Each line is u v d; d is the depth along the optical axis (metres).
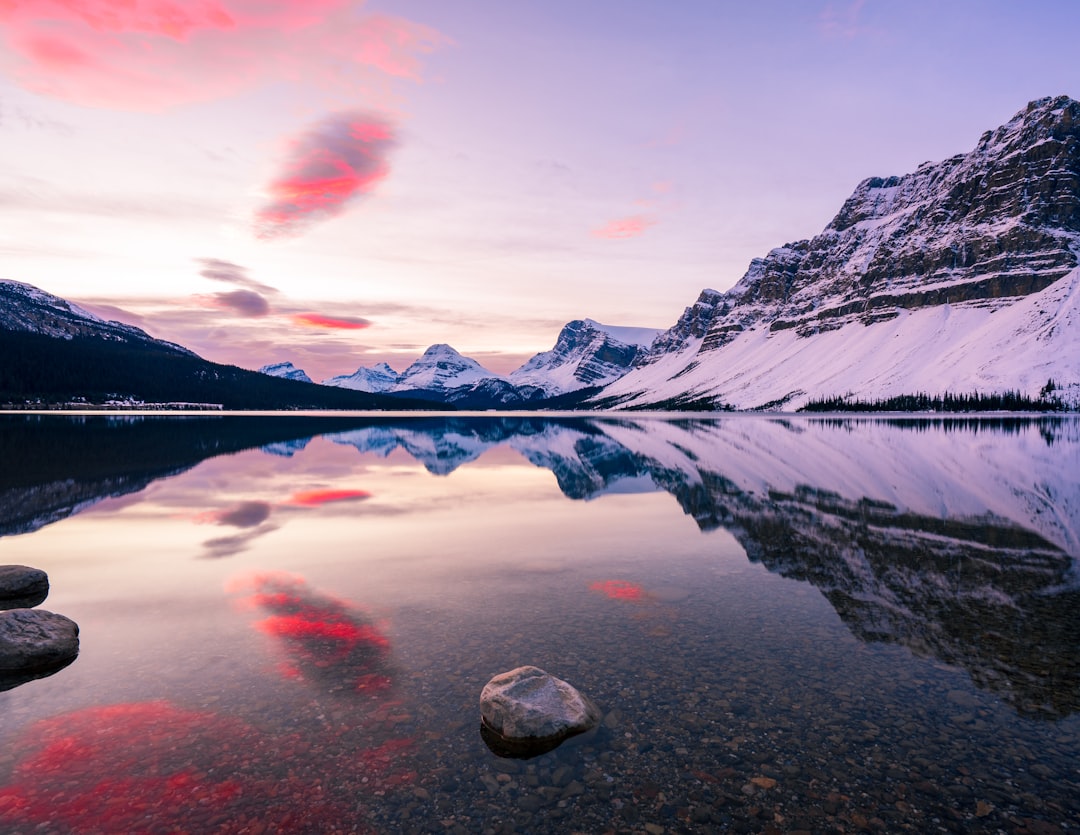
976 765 8.94
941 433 103.50
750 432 113.19
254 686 11.52
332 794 8.47
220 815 8.04
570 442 88.12
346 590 17.22
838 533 24.94
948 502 32.72
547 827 7.82
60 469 46.31
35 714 10.51
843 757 9.18
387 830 7.79
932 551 21.92
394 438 97.06
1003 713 10.36
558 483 41.62
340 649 13.17
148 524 26.75
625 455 64.94
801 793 8.38
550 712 9.95
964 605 15.95
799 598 16.53
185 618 15.07
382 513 29.72
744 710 10.55
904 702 10.76
